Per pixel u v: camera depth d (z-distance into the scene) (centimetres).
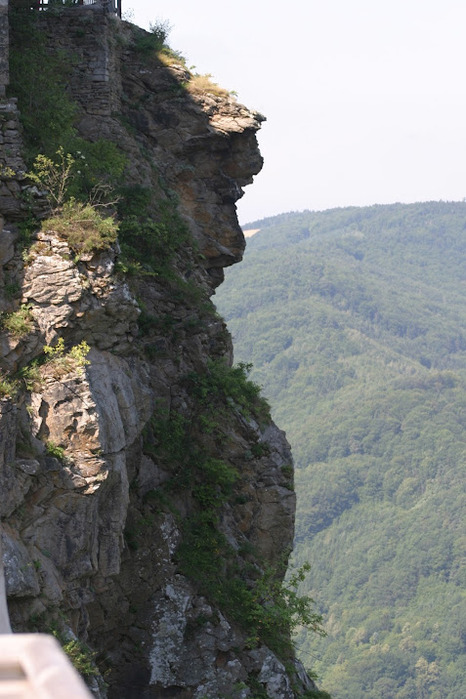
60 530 1529
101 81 2388
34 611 1420
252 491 2352
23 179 1681
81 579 1584
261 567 2261
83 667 1444
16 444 1496
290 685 2011
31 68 2109
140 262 2245
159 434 2122
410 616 17188
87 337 1655
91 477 1545
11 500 1439
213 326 2341
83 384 1574
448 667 15712
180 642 1903
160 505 2016
